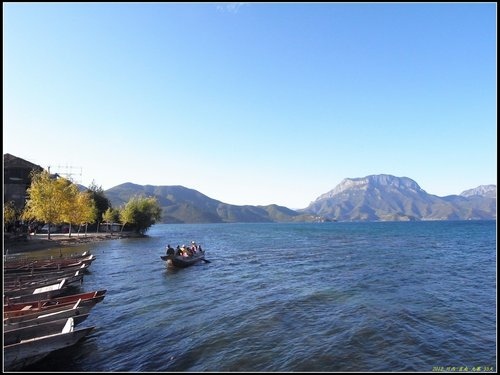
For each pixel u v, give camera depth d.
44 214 61.16
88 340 14.91
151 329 16.34
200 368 12.16
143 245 68.38
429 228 158.75
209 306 20.58
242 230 179.12
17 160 86.44
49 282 22.83
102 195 108.12
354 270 33.75
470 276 29.83
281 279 29.41
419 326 16.16
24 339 12.75
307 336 15.05
